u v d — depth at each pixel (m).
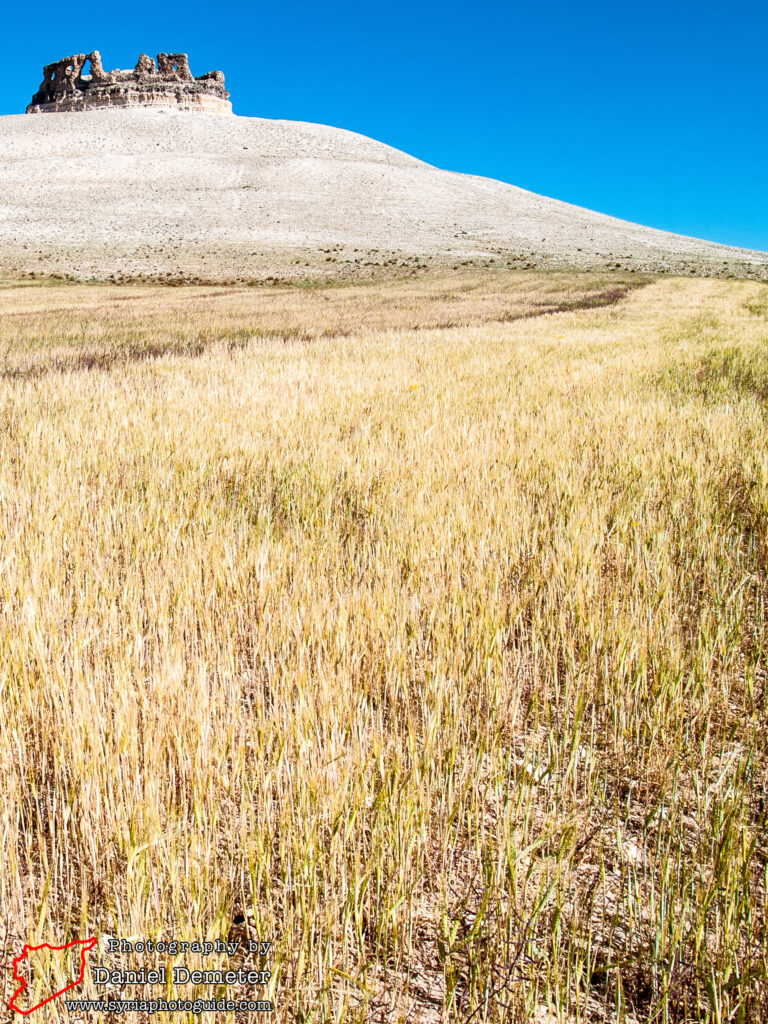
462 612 2.86
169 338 17.14
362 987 1.40
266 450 5.35
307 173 98.00
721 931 1.55
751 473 4.88
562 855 1.78
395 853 1.69
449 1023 1.43
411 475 4.82
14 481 4.53
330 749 1.97
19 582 2.92
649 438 5.80
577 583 3.07
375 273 53.94
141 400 7.46
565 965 1.53
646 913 1.69
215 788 1.92
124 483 4.63
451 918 1.65
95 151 105.50
